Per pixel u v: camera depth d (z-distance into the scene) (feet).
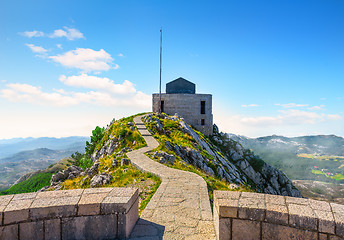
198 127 173.06
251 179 138.21
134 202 18.83
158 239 16.72
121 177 46.75
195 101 175.01
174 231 18.11
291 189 140.26
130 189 19.19
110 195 17.54
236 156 152.25
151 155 66.13
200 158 90.22
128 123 116.16
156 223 19.53
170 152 74.23
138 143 87.10
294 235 13.88
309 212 13.96
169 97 175.01
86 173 69.41
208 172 84.53
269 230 14.42
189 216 21.34
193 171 48.49
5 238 14.62
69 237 15.71
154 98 177.37
